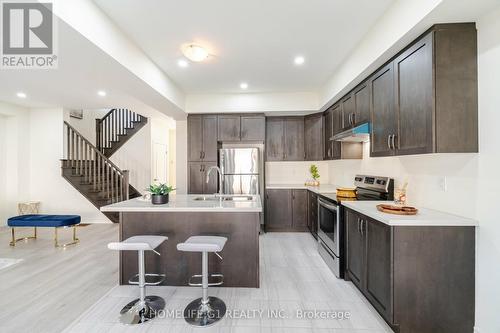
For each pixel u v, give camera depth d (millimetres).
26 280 2814
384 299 1983
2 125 5160
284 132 5074
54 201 5492
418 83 1955
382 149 2506
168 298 2449
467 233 1831
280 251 3748
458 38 1783
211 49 2830
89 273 3000
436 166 2182
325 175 5324
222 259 2678
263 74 3615
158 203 2697
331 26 2387
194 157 4777
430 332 1859
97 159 5555
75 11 1800
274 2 2023
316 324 2051
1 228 5031
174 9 2098
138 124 6691
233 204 2693
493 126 1673
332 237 3008
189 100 4605
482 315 1774
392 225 1861
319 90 4355
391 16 2080
